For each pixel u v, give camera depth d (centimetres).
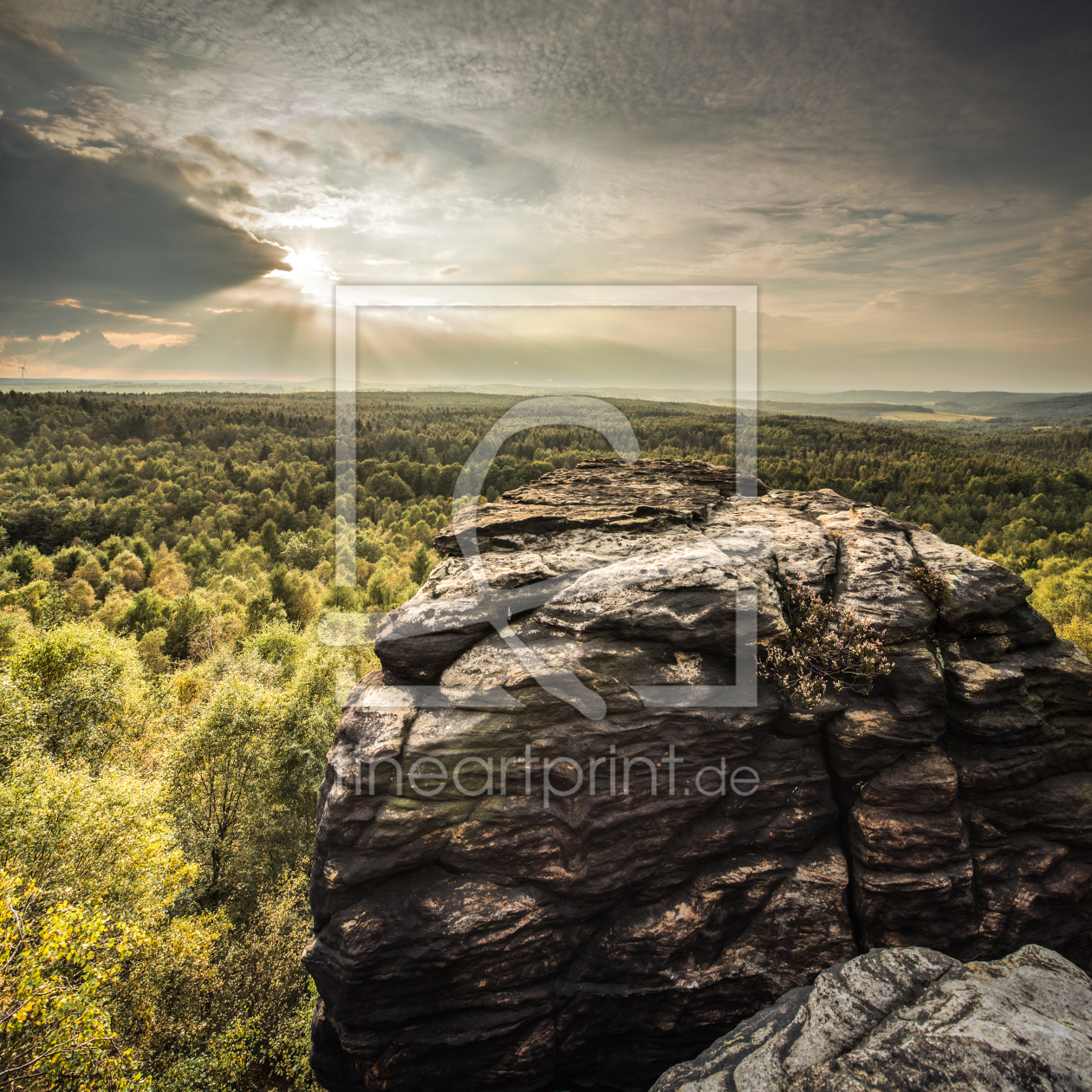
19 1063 1112
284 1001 1628
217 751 2314
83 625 2888
